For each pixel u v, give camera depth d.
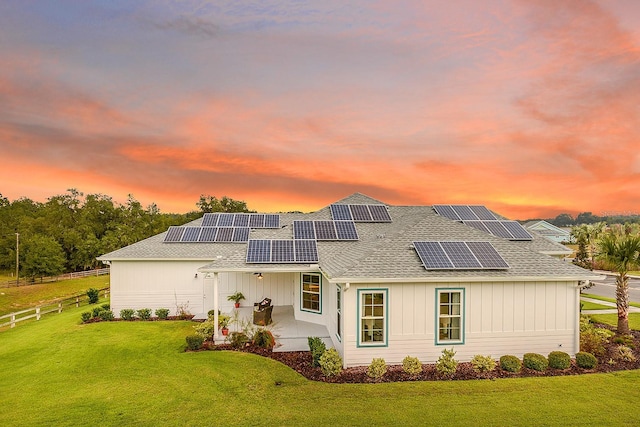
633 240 13.40
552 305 10.97
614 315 17.56
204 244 18.91
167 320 16.69
